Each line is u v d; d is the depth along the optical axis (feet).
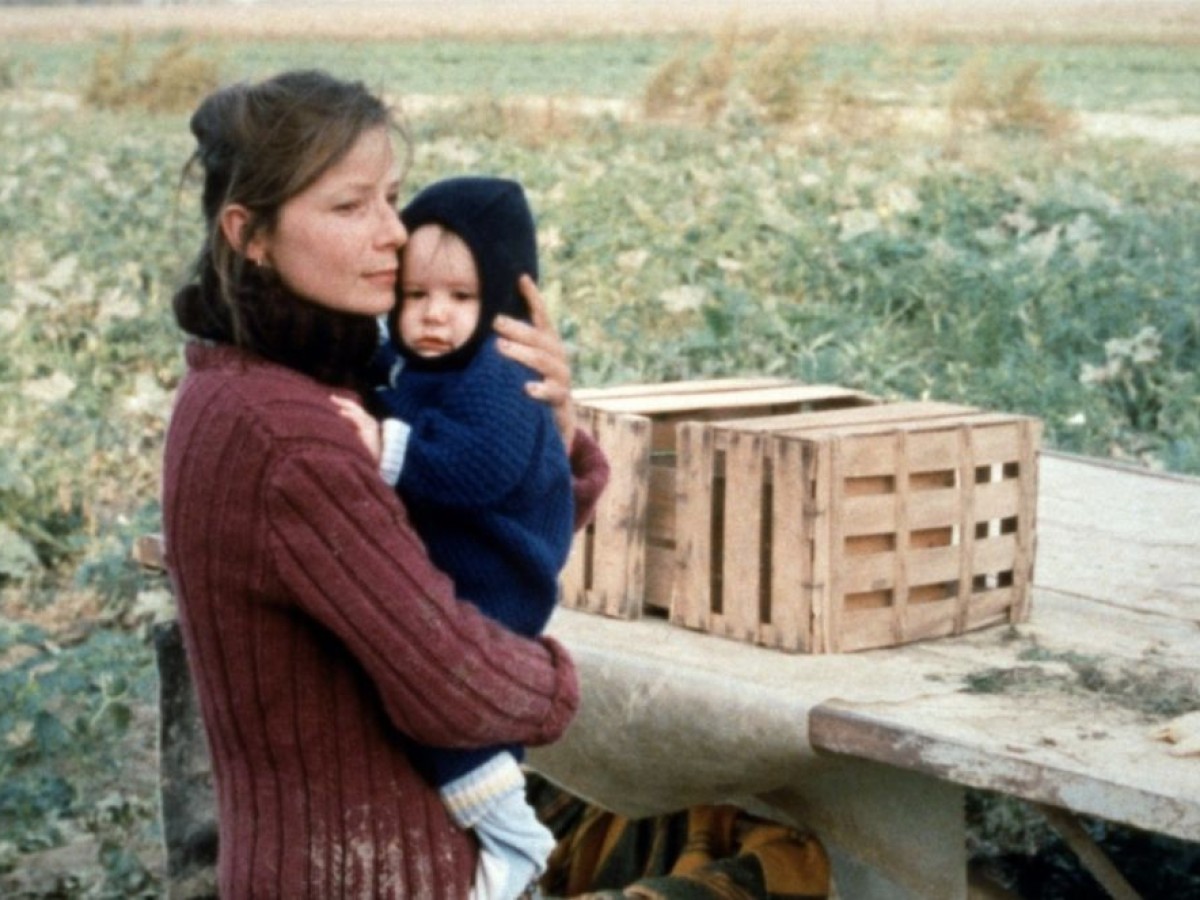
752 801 13.37
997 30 93.50
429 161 60.54
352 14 123.54
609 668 12.47
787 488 12.64
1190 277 37.29
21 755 20.98
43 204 55.06
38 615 26.12
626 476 13.55
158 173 59.98
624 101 81.66
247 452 8.55
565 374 9.30
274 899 8.80
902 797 12.21
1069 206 44.88
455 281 9.07
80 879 18.44
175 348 38.06
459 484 8.91
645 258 40.01
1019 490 13.52
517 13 116.78
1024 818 17.74
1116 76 81.10
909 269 38.52
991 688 12.04
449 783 9.10
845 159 59.57
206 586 8.70
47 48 124.16
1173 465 26.30
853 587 12.73
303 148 8.57
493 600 9.15
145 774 21.02
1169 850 16.92
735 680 11.98
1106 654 12.86
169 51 96.12
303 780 8.84
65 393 32.60
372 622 8.53
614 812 13.48
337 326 8.88
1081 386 31.27
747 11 104.63
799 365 31.99
